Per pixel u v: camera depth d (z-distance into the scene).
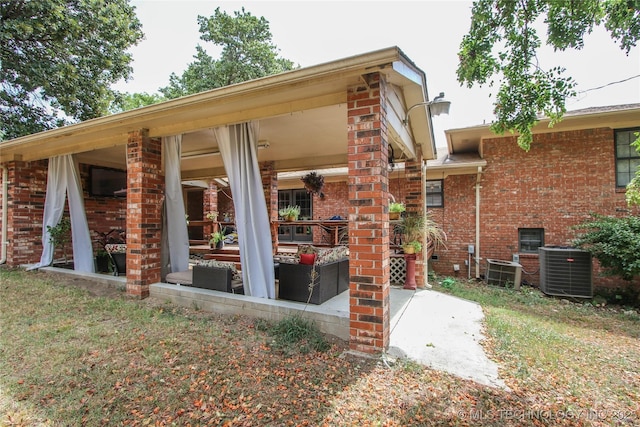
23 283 5.66
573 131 8.05
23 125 10.73
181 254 5.47
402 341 3.52
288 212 8.81
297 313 3.78
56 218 6.94
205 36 18.27
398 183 10.16
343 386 2.59
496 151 8.74
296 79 3.24
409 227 6.20
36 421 2.16
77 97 11.07
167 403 2.35
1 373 2.75
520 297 6.95
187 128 4.73
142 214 4.94
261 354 3.12
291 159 8.07
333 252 4.86
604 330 4.96
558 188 8.17
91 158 7.91
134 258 4.98
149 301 4.80
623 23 3.79
